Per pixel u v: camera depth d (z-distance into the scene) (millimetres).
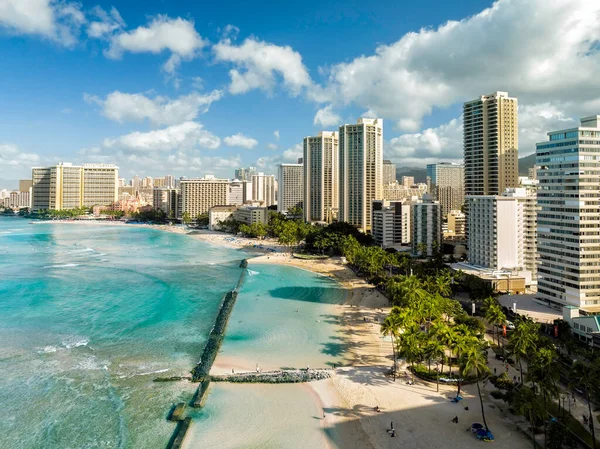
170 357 106375
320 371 95750
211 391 87500
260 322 135125
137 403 82500
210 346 111625
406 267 199125
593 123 129875
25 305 155250
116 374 95938
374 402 82250
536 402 64875
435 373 92875
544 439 67188
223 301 161750
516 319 110938
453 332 89000
